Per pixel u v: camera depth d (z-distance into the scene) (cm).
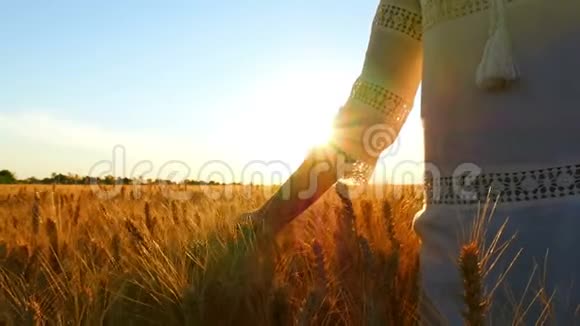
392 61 81
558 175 63
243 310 82
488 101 67
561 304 62
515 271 65
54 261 113
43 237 125
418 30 81
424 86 76
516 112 65
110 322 96
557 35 63
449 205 71
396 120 82
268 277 83
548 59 64
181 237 131
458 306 68
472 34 69
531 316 63
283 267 90
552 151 64
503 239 65
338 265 79
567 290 61
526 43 65
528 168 65
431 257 72
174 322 91
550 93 64
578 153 63
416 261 83
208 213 152
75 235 135
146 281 104
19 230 140
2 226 150
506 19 66
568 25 63
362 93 82
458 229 69
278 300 65
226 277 90
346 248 79
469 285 49
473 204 68
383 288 69
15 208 202
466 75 69
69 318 92
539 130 64
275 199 88
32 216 136
